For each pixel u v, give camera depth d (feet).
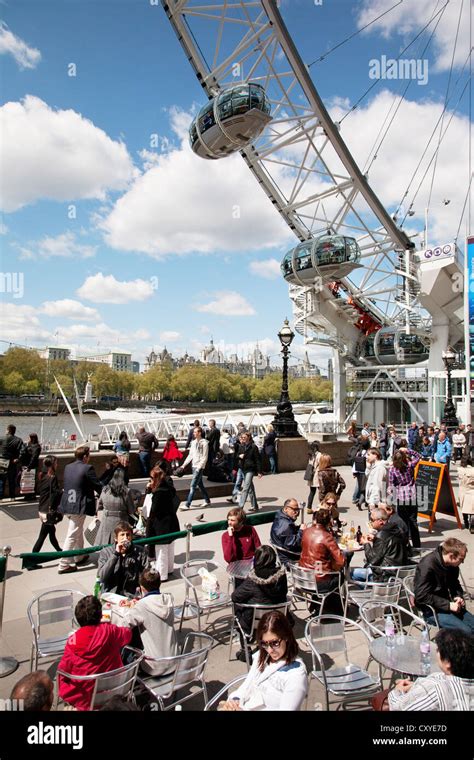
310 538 17.39
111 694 10.37
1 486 35.91
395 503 26.17
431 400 119.85
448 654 9.65
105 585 16.05
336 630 13.26
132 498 21.21
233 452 45.85
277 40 82.94
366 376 153.07
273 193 112.57
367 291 128.06
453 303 117.70
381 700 10.87
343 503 37.70
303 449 54.34
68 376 304.71
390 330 141.38
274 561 14.32
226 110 75.36
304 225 122.01
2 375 298.76
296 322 142.72
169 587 20.52
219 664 14.66
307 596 18.22
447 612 14.97
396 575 17.47
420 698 9.54
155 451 45.70
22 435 178.29
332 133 95.71
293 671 10.07
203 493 35.88
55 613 14.32
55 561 23.58
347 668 12.83
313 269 111.24
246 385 473.26
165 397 440.04
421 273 112.98
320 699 12.74
